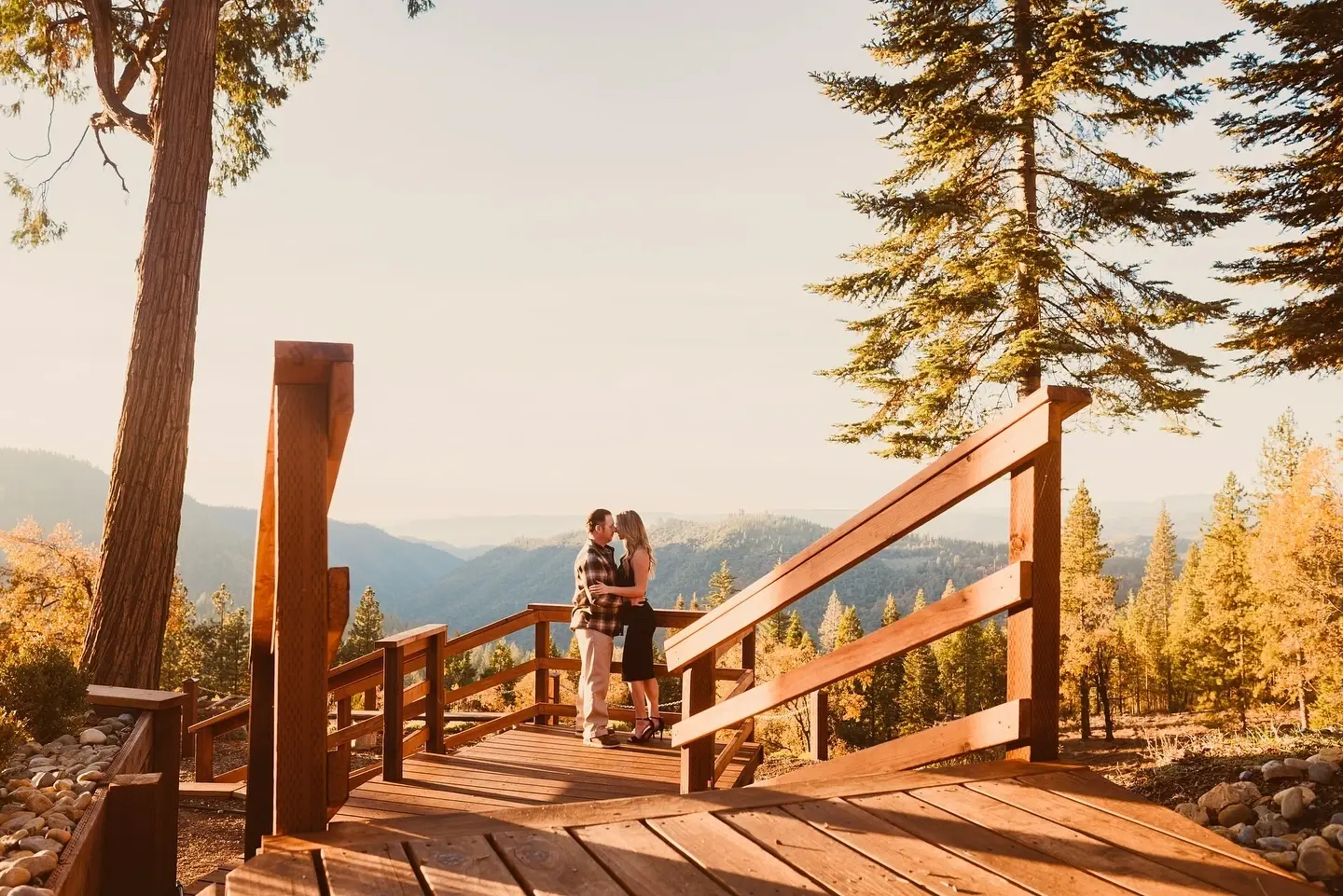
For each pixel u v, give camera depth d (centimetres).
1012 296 1273
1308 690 2980
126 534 941
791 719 2241
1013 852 228
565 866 214
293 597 221
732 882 207
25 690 485
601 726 656
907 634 303
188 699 973
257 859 211
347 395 219
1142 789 442
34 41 1348
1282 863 283
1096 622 4178
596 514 670
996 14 1408
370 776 582
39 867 298
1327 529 2612
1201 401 1256
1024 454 265
